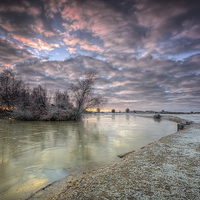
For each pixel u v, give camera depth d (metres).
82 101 29.06
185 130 12.81
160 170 4.46
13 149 8.11
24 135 12.12
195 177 3.96
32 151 7.78
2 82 30.34
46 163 6.16
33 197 3.58
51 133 13.27
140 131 15.53
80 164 6.09
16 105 29.30
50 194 3.70
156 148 7.00
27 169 5.52
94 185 3.67
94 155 7.29
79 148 8.50
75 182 4.21
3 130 14.62
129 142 10.19
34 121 25.36
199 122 20.67
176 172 4.30
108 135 12.79
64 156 7.08
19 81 32.84
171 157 5.67
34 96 32.47
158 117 42.28
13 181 4.57
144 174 4.20
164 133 14.57
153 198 3.01
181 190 3.31
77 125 20.48
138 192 3.25
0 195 3.78
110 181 3.83
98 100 28.55
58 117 27.06
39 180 4.66
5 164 5.99
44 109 28.53
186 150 6.58
